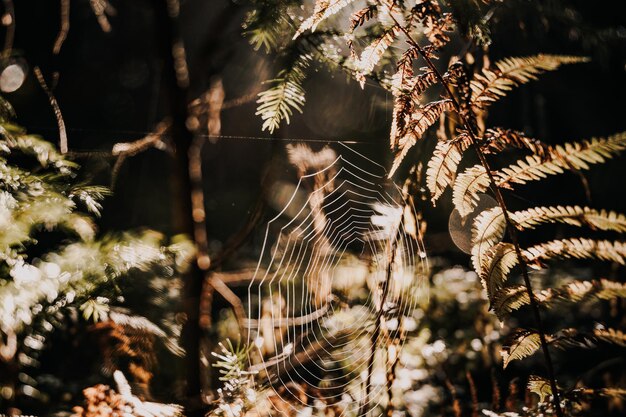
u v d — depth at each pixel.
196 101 2.62
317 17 1.88
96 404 2.03
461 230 4.03
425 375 3.73
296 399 2.78
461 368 4.05
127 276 2.41
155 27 2.53
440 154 1.91
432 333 4.56
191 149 2.52
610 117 5.88
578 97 5.77
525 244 5.29
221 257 2.65
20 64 5.21
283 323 3.37
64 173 2.19
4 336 2.29
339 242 4.83
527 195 5.43
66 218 2.05
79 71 8.14
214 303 5.86
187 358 2.35
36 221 1.98
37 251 3.26
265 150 7.17
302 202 7.71
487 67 2.58
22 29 6.11
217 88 2.93
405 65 1.88
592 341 1.81
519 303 1.88
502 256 1.88
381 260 3.40
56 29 6.28
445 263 6.25
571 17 2.86
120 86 8.67
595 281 1.81
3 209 1.88
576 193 5.60
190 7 7.62
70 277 1.95
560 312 5.40
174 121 2.50
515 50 3.75
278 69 2.46
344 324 3.87
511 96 5.76
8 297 1.76
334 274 4.01
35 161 2.53
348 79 2.49
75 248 2.08
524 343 1.92
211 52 2.78
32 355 2.72
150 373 2.57
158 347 2.86
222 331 4.53
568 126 6.21
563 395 1.88
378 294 2.86
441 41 1.88
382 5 1.84
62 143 2.43
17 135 2.10
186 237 2.42
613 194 5.47
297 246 5.16
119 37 7.98
